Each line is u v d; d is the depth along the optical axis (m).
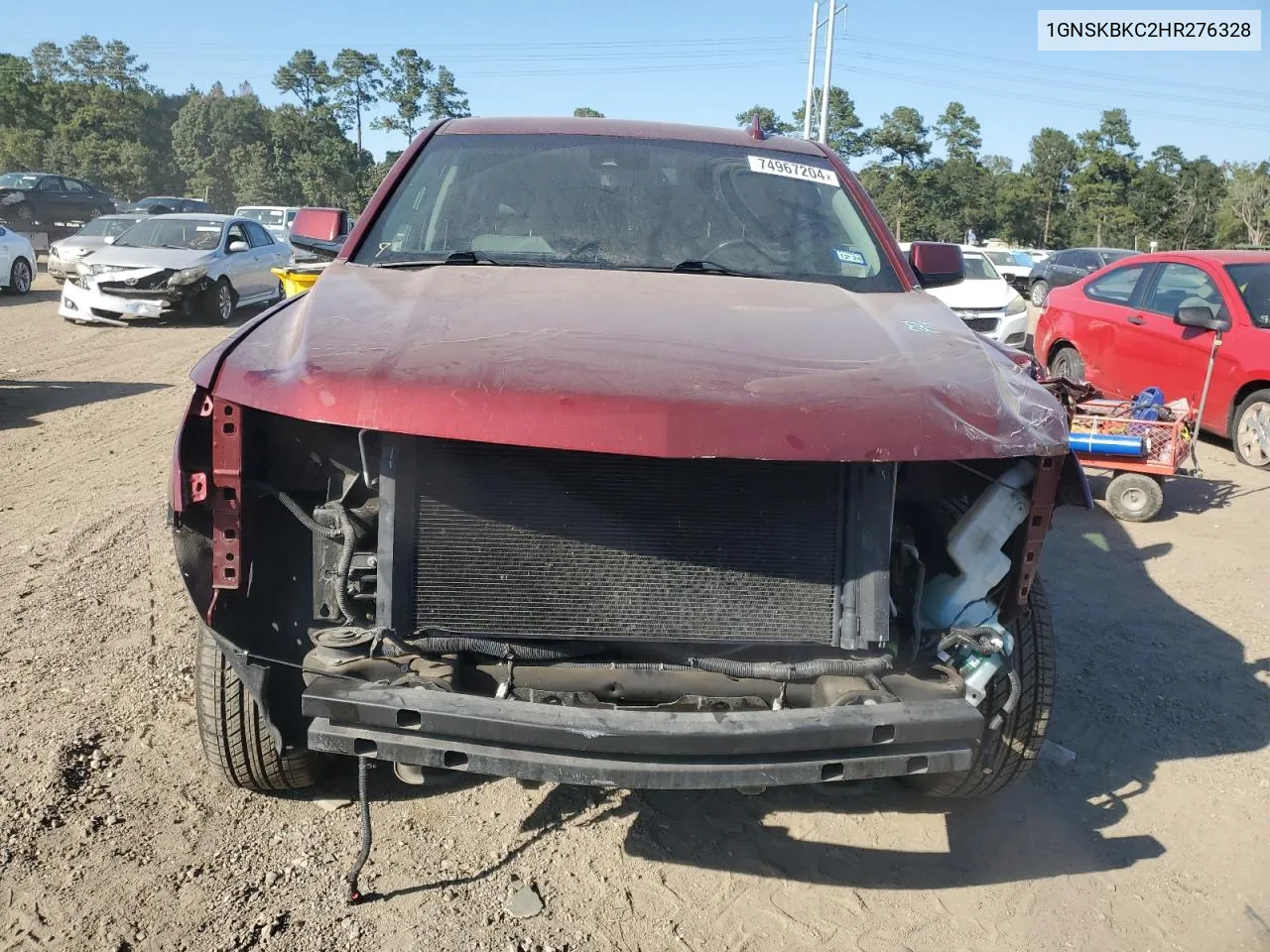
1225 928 2.96
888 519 2.58
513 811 3.34
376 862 3.05
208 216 16.38
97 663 4.13
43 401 9.46
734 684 2.64
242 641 2.68
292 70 80.25
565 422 2.33
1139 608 5.45
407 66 68.69
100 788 3.32
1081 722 4.16
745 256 3.61
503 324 2.70
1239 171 85.50
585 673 2.62
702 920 2.89
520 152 3.97
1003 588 2.82
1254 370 8.34
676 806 3.42
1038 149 88.81
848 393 2.47
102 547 5.48
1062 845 3.33
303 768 3.20
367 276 3.23
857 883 3.09
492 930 2.79
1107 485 7.48
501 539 2.54
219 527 2.51
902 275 3.66
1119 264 10.04
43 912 2.76
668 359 2.53
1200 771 3.82
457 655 2.60
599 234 3.63
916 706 2.47
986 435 2.48
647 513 2.55
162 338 13.77
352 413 2.36
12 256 18.44
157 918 2.77
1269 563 6.18
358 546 2.66
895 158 74.12
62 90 74.50
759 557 2.58
